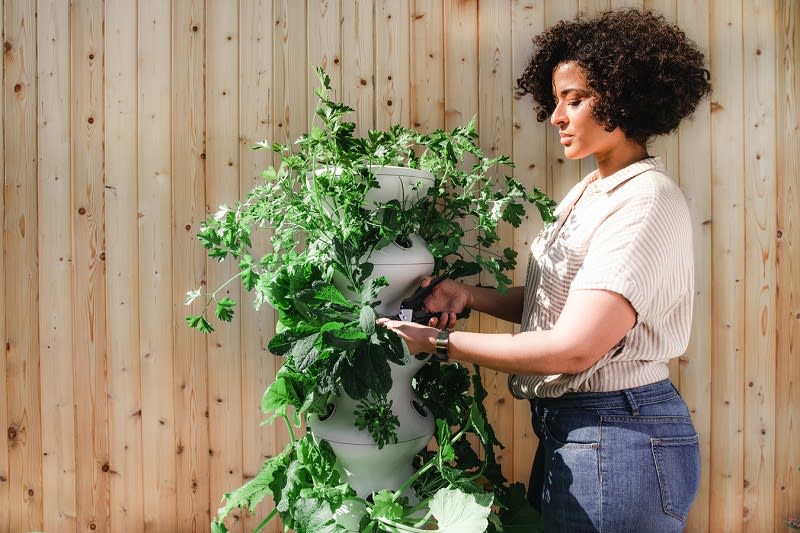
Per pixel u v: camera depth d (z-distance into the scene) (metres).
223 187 1.73
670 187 1.09
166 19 1.72
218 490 1.77
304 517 1.13
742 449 1.75
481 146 1.73
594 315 1.03
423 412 1.34
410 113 1.72
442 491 1.14
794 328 1.75
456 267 1.42
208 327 1.27
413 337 1.14
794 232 1.74
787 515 1.76
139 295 1.75
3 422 1.76
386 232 1.16
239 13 1.71
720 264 1.73
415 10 1.71
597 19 1.19
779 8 1.72
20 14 1.73
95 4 1.72
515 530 1.32
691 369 1.74
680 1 1.70
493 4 1.71
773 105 1.73
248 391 1.76
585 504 1.11
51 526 1.76
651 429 1.10
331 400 1.30
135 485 1.77
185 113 1.73
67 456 1.77
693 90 1.13
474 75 1.72
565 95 1.16
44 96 1.74
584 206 1.20
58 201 1.75
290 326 1.19
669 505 1.09
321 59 1.72
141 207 1.74
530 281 1.31
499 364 1.08
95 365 1.76
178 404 1.76
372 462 1.24
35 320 1.76
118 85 1.73
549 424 1.20
